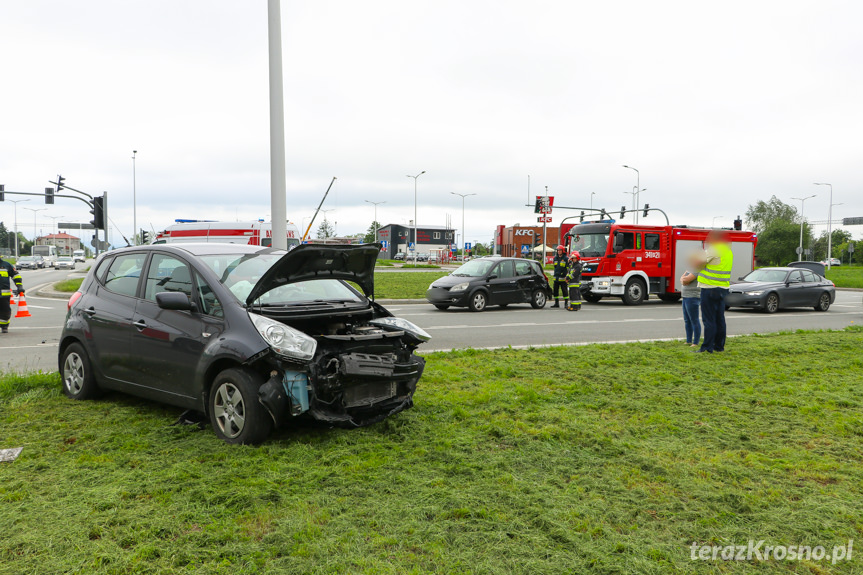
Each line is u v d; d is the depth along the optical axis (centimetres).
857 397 648
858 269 7225
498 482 402
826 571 297
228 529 330
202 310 514
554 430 512
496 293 1845
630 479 408
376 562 297
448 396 634
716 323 956
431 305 2039
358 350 506
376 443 482
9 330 1308
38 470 419
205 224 3341
